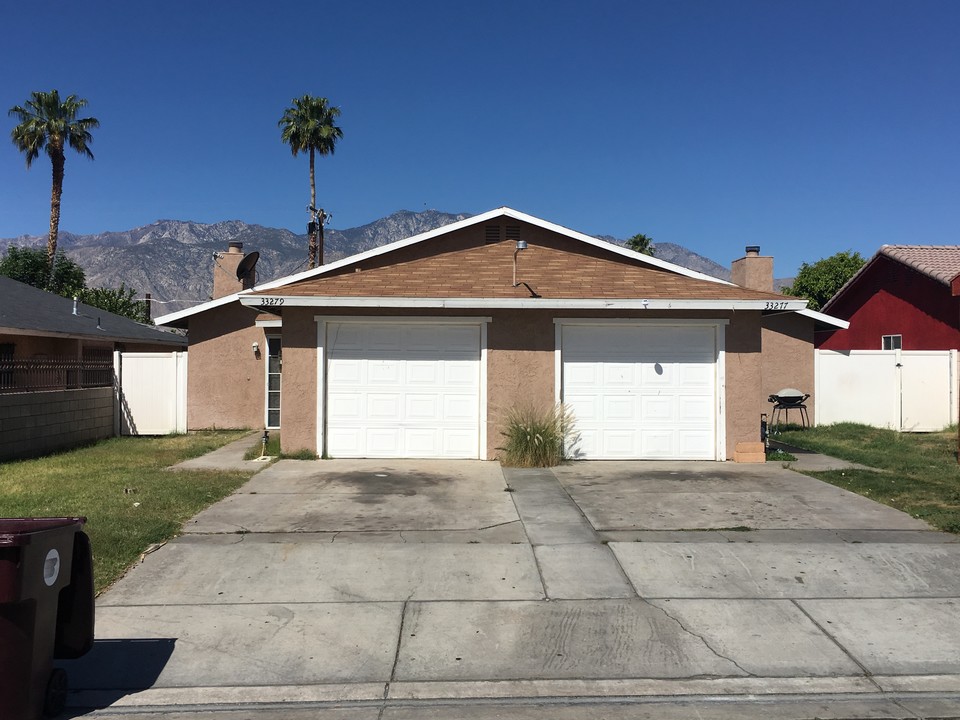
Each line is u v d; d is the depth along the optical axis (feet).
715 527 25.63
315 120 137.08
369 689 15.07
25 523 14.14
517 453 37.40
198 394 58.75
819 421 57.98
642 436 39.70
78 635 14.64
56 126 132.46
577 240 54.49
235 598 19.30
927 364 57.77
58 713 14.12
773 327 58.23
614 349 39.73
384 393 39.32
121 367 55.77
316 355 39.11
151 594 19.49
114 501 27.99
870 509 28.04
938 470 36.60
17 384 43.47
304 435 39.34
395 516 26.91
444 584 20.33
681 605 19.03
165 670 15.72
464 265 41.57
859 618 18.29
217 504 28.45
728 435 39.47
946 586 20.25
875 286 79.41
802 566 21.65
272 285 54.13
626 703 14.57
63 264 134.21
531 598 19.44
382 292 38.55
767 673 15.69
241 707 14.43
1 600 12.78
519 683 15.30
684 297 38.60
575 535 24.66
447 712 14.25
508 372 39.06
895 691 15.02
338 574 20.95
